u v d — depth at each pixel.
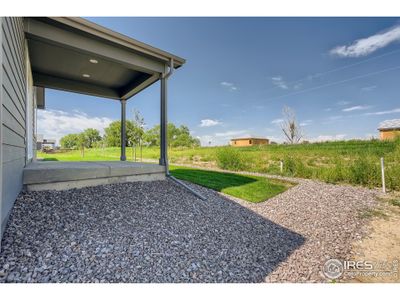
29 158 4.73
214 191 5.11
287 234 3.26
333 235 3.31
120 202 3.22
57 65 4.86
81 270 1.79
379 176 6.04
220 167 10.00
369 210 4.34
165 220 2.97
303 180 7.02
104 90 6.54
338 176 6.73
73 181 3.44
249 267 2.32
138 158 14.20
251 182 6.37
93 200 3.10
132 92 6.27
